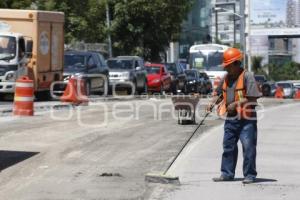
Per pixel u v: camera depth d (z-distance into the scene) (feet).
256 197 74.28
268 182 82.84
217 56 378.12
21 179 85.76
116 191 78.43
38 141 118.52
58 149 110.01
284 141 124.36
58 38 222.07
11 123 144.36
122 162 98.78
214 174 88.07
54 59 219.20
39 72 208.44
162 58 445.78
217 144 117.91
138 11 404.77
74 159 100.83
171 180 81.92
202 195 75.41
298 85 460.14
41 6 325.21
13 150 108.47
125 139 123.44
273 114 189.16
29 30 206.69
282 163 98.07
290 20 632.38
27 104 161.58
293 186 80.38
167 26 415.03
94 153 106.73
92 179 85.81
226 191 77.41
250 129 80.89
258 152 109.29
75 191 78.59
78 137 124.36
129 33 411.34
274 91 401.70
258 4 637.30
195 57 379.35
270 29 638.94
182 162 97.96
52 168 93.35
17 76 200.85
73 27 348.79
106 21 397.39
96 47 381.81
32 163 97.04
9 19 206.90
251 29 641.40
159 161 99.76
